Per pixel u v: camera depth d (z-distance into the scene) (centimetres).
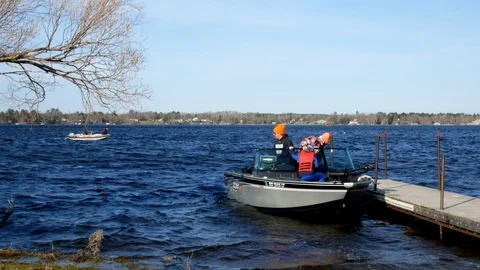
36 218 1348
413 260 989
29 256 898
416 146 5453
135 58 816
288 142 1409
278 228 1269
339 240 1155
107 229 1220
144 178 2397
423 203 1273
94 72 792
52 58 768
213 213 1456
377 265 948
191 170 2830
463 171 2689
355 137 8100
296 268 922
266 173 1398
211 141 6888
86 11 772
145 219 1357
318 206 1277
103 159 3559
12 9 752
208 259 983
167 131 12538
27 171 2620
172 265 930
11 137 7456
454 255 1032
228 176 1609
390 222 1366
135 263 928
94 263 887
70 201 1655
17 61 753
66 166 2969
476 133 10631
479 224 1028
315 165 1350
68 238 1124
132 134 9831
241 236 1179
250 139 7625
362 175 1375
